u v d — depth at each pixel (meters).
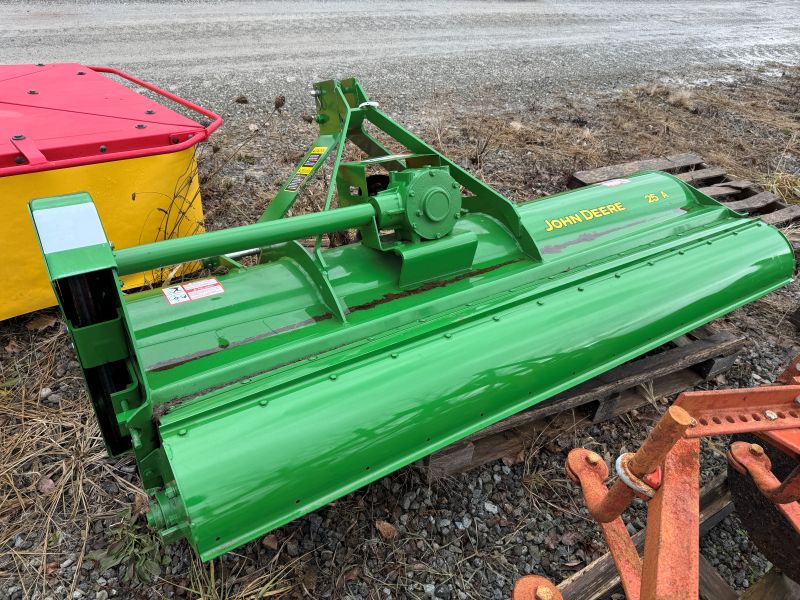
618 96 6.68
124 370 1.69
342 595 1.95
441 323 2.01
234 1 9.62
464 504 2.28
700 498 2.22
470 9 11.00
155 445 1.64
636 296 2.34
